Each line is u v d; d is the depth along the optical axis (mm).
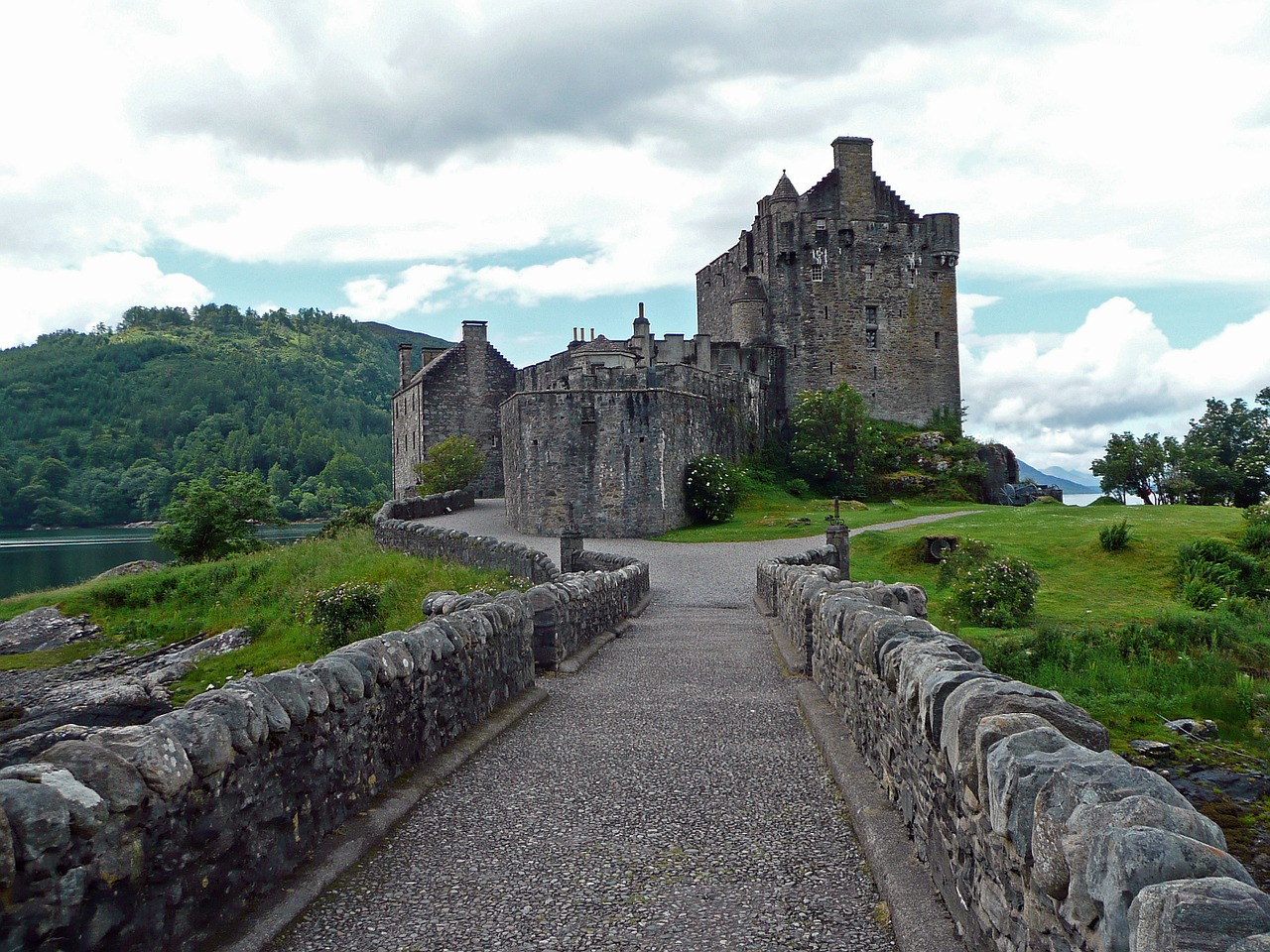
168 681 22094
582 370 44812
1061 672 17438
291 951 4508
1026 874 3348
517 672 10688
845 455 58750
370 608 23234
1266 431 60531
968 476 60500
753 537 39094
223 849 4547
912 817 5445
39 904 3355
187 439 185750
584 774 7504
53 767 3693
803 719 9336
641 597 22453
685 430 45594
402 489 73250
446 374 65625
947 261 65312
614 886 5246
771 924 4727
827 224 64250
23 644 28469
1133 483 63062
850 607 8648
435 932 4695
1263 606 25219
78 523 146125
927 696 4945
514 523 45625
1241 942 2066
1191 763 12469
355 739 6258
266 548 42344
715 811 6496
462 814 6504
